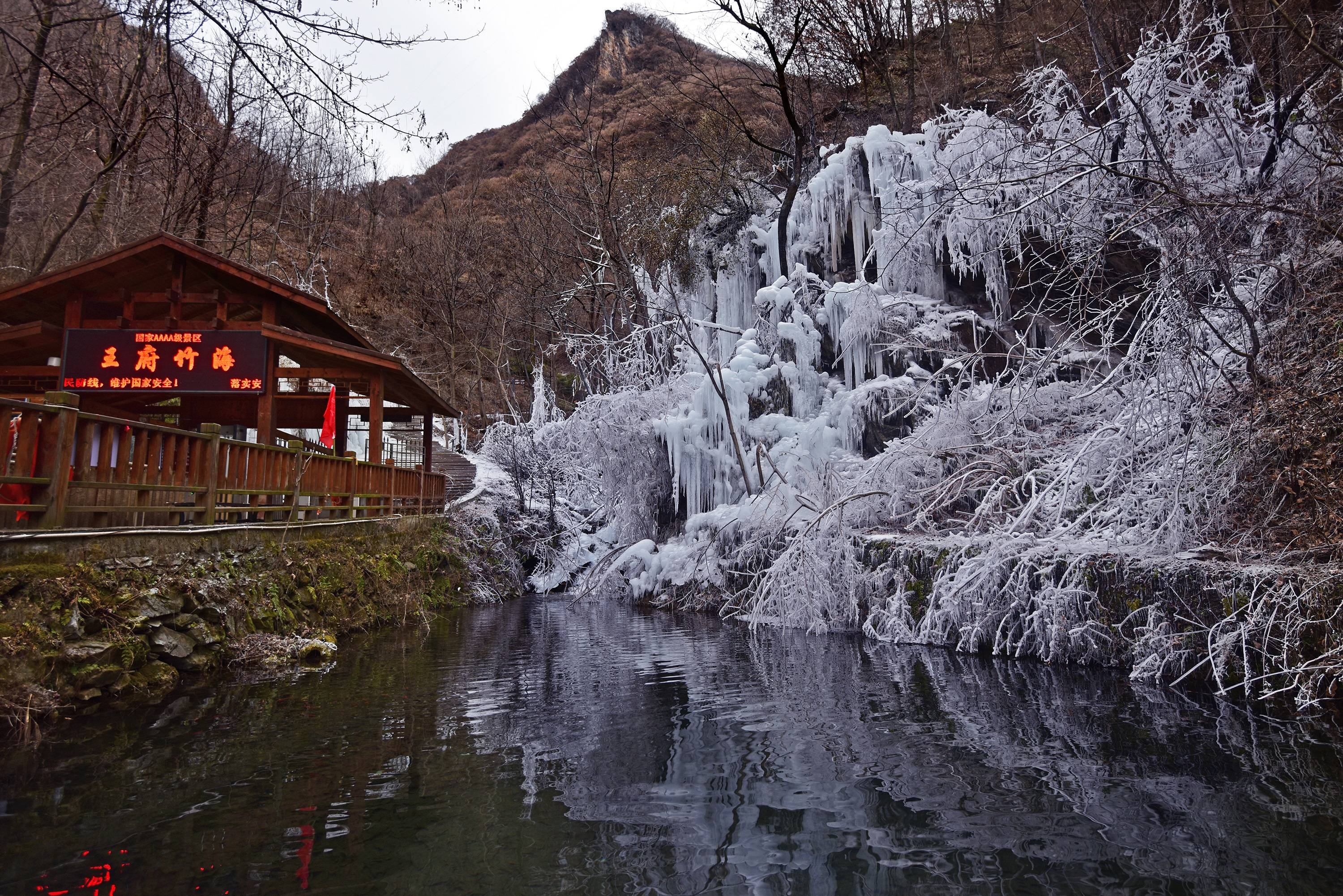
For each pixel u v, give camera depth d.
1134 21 11.80
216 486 7.51
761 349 15.46
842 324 13.94
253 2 5.34
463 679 6.95
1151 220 6.99
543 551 19.36
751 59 20.70
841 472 11.85
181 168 15.98
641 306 19.52
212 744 4.66
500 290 34.38
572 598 16.14
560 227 28.09
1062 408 9.48
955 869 2.96
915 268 13.77
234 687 6.30
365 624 10.20
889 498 10.51
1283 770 4.00
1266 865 2.93
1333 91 7.71
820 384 14.36
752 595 11.80
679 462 13.95
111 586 5.72
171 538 6.59
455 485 22.11
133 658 5.69
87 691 5.25
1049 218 9.92
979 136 10.64
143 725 5.04
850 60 21.33
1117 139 8.53
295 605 8.53
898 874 2.93
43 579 5.05
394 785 3.99
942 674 6.92
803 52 19.66
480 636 10.12
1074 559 7.09
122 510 6.14
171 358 9.83
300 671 7.13
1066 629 7.03
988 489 9.16
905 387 12.15
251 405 12.57
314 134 6.30
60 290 10.14
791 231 17.06
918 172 13.84
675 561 13.98
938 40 21.22
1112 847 3.14
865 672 7.18
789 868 2.99
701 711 5.70
